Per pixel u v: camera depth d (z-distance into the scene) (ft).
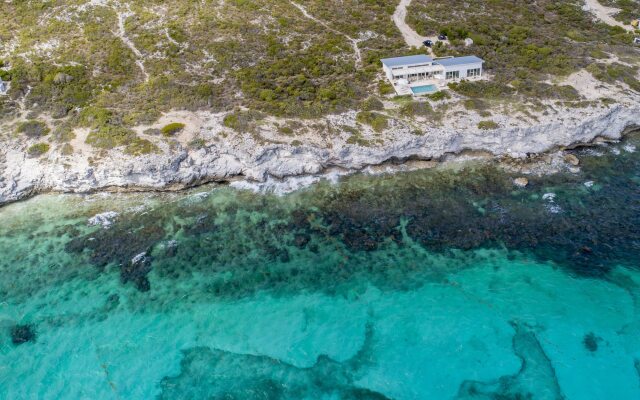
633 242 125.90
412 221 138.31
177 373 101.50
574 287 115.03
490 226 134.41
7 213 146.10
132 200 150.20
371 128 165.37
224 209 146.20
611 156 161.79
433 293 116.26
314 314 112.98
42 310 115.65
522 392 94.32
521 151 163.94
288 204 147.64
